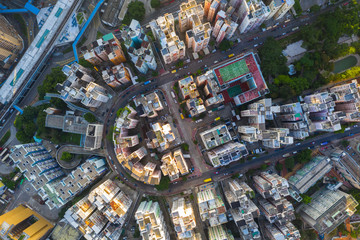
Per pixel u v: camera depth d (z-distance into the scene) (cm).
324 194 11131
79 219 10481
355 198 11025
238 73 10431
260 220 11400
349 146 11438
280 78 10900
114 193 10756
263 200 10981
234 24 10025
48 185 10975
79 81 11194
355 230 11281
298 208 11431
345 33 11025
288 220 9838
